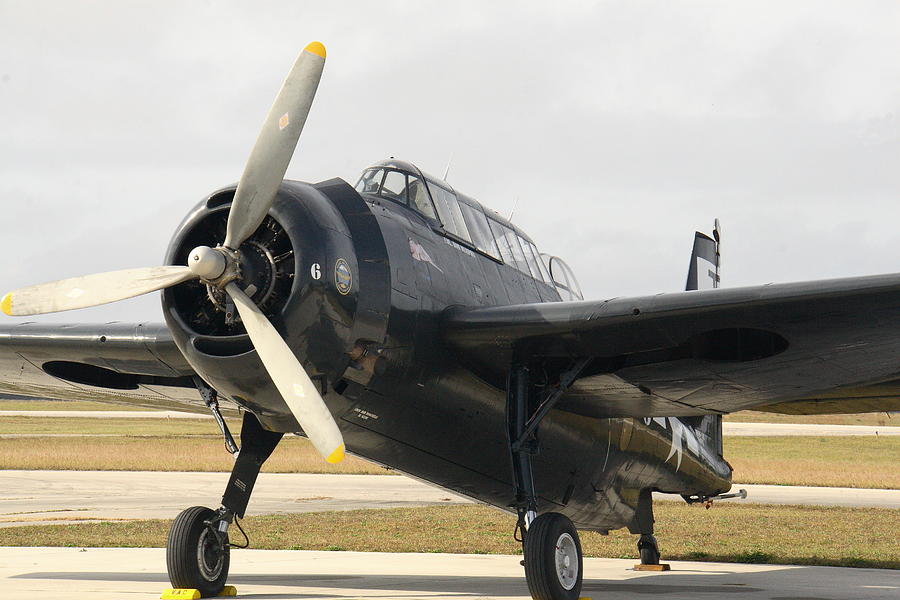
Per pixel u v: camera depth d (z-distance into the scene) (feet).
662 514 179.42
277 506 191.83
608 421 87.86
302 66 58.65
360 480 273.13
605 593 78.64
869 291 56.34
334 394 62.69
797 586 84.64
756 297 59.57
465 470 77.25
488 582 83.20
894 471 327.47
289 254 59.52
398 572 91.25
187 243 61.26
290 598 69.26
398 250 65.26
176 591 66.39
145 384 85.61
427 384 68.18
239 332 60.18
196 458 338.95
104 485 241.55
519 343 67.51
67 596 67.62
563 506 89.61
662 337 65.62
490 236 79.51
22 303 61.00
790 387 75.46
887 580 90.17
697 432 105.60
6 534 128.36
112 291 59.31
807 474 308.81
